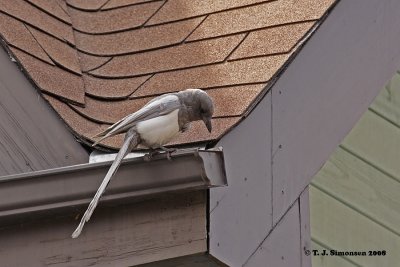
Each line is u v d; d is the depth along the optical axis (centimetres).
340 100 1177
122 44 1218
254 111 1073
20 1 1212
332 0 1155
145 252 1016
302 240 1134
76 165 1013
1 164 1077
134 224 1023
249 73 1105
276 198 1100
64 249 1046
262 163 1085
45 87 1117
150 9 1255
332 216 1268
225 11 1195
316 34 1138
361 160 1313
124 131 981
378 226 1306
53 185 1009
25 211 1021
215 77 1116
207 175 970
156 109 967
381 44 1223
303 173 1134
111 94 1151
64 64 1174
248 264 1055
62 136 1093
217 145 1038
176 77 1138
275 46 1123
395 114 1362
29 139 1088
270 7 1172
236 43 1147
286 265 1109
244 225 1052
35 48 1159
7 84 1103
